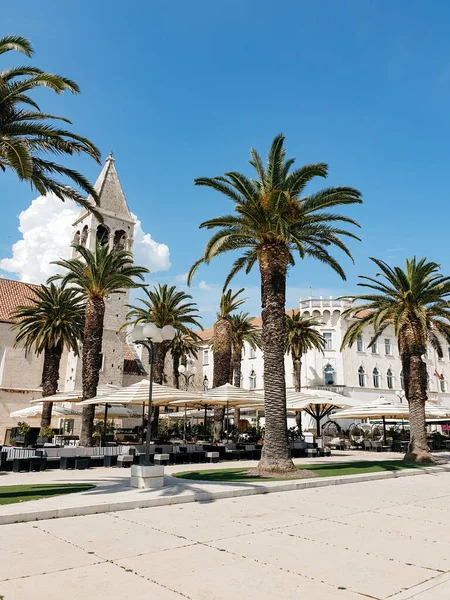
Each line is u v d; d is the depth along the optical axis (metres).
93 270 27.50
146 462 13.49
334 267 21.75
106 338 50.88
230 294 39.31
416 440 24.70
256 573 6.20
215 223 19.06
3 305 48.62
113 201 54.25
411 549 7.55
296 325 48.62
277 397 18.19
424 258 25.09
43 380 34.53
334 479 15.96
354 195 18.89
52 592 5.39
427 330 27.02
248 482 14.73
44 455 19.53
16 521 9.01
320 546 7.62
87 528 8.61
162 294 36.47
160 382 35.38
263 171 20.28
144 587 5.61
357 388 58.00
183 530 8.57
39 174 14.72
